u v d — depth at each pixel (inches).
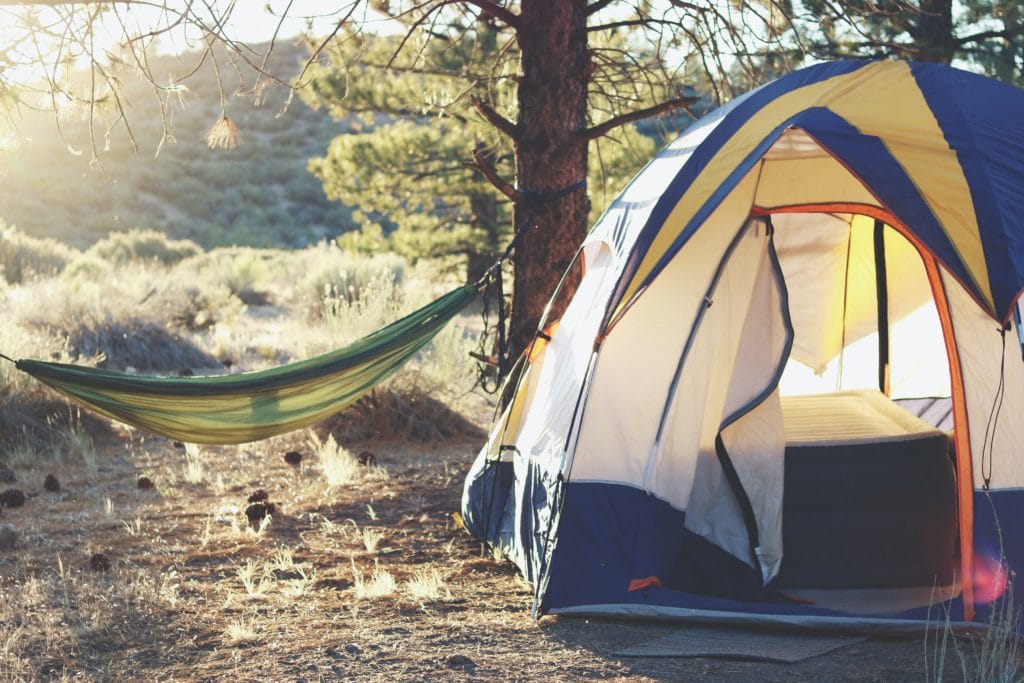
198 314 662.5
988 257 182.9
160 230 1935.3
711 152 207.8
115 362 490.0
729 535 212.4
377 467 347.6
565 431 212.5
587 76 282.8
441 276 820.6
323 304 703.7
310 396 222.2
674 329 211.8
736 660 177.2
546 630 193.0
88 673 173.0
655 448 208.2
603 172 371.9
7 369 372.8
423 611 204.8
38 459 342.3
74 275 789.2
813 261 286.0
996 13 346.6
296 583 222.5
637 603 198.7
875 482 217.0
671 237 200.4
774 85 217.2
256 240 1911.9
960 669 170.7
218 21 186.4
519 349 285.3
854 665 173.8
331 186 778.2
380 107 657.6
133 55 190.7
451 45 308.0
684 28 289.0
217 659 178.7
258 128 2409.0
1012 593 188.4
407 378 407.5
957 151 194.5
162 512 285.9
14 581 224.1
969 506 195.8
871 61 219.5
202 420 214.1
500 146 410.3
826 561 214.1
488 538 253.0
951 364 201.6
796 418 238.7
